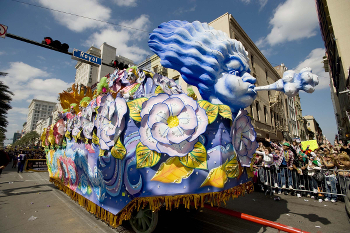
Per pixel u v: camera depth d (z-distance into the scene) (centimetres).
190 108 269
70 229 359
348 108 1730
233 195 304
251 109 1789
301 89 267
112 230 351
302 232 223
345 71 1395
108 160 342
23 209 487
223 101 309
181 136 259
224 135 286
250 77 314
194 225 371
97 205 373
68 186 551
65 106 672
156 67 1812
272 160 655
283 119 2611
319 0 1641
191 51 303
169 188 256
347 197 294
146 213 309
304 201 553
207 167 261
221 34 345
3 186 816
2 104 2059
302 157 645
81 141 468
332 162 579
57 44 598
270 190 623
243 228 360
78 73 4991
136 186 277
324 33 1773
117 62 729
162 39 329
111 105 317
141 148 279
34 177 1096
